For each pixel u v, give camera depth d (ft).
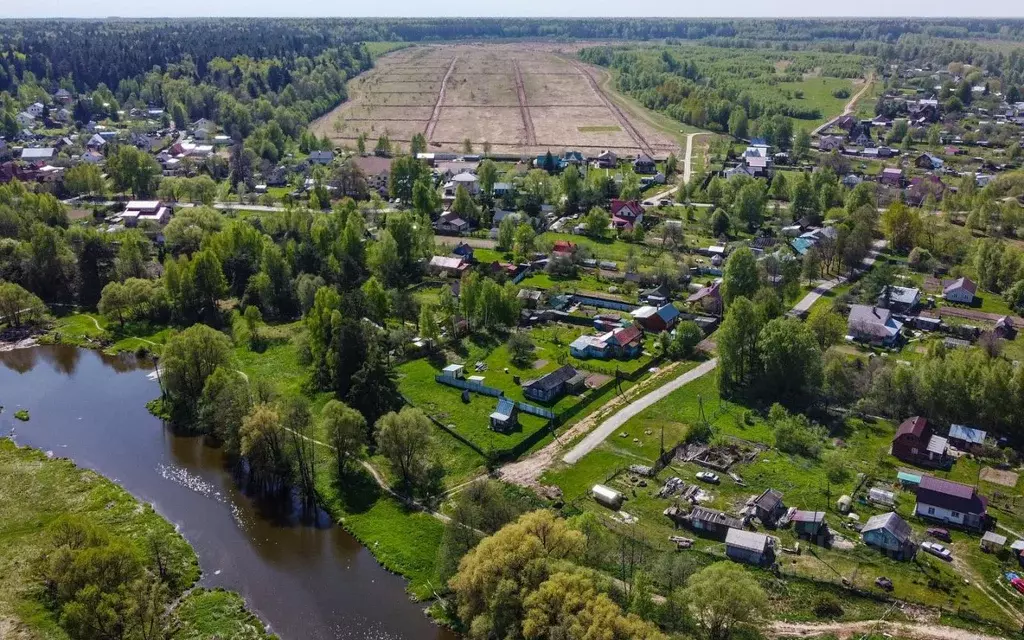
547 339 510.17
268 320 560.20
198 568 312.91
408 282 620.08
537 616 241.96
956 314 544.62
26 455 392.27
